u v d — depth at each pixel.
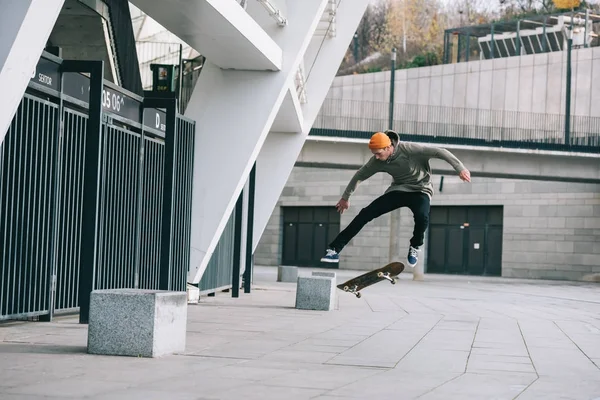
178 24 12.51
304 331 11.42
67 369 6.94
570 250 49.06
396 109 65.12
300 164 38.97
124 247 13.12
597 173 41.12
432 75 63.72
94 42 16.78
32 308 10.62
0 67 6.60
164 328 8.12
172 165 13.20
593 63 55.44
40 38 7.00
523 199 50.75
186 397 5.78
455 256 53.50
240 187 16.20
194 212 16.05
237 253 19.77
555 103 57.28
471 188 52.53
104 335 7.96
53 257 11.02
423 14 100.00
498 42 73.19
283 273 32.19
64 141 11.23
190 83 20.91
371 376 7.30
